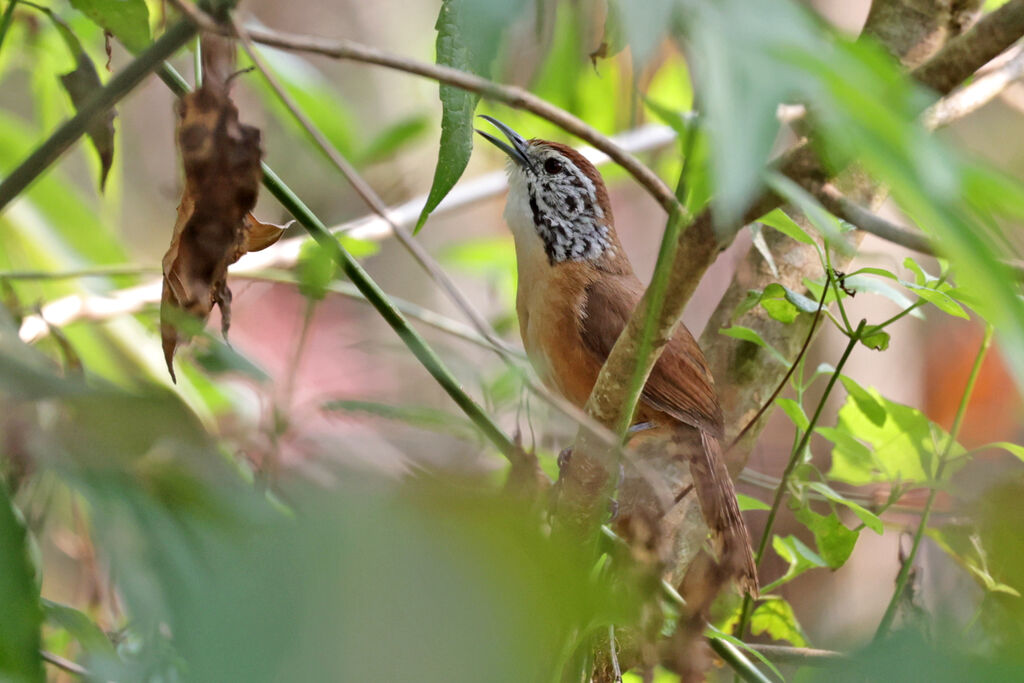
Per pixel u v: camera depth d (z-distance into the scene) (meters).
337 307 13.88
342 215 13.42
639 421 7.25
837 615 9.63
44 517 4.94
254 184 3.74
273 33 2.82
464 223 14.22
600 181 8.25
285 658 1.24
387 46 14.68
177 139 4.03
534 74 3.27
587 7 3.55
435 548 1.33
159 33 5.31
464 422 3.49
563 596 1.36
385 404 3.65
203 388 6.84
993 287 2.00
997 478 2.21
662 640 3.87
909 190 2.03
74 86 4.59
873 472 6.38
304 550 1.31
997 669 1.39
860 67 2.12
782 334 6.88
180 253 3.82
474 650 1.27
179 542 1.81
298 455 1.97
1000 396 12.95
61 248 7.89
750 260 7.05
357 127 9.56
